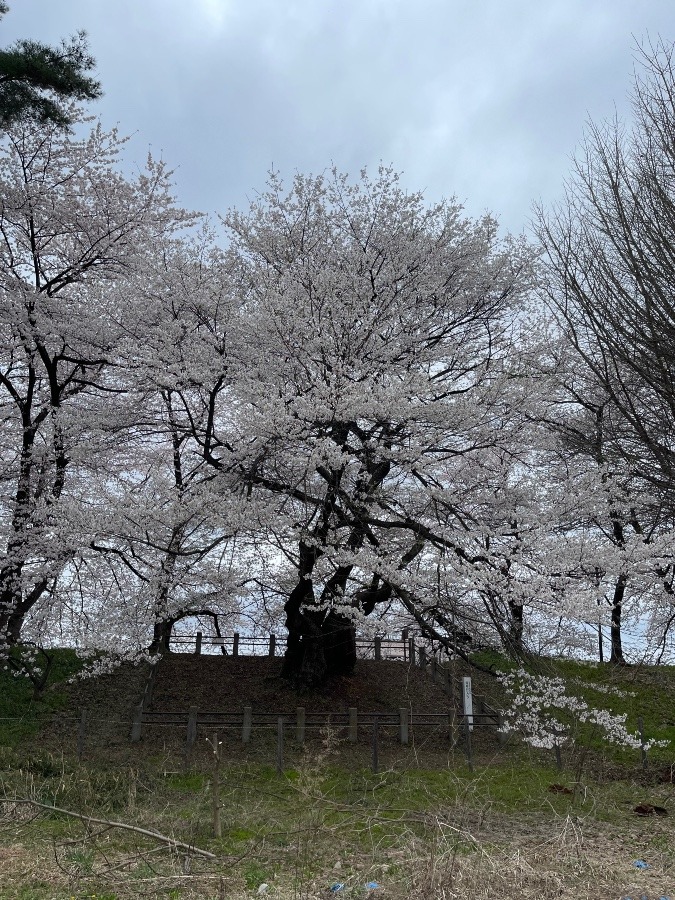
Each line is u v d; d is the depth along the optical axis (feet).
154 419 47.47
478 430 43.65
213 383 42.93
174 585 42.55
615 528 51.16
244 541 44.55
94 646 42.04
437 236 51.52
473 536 36.17
